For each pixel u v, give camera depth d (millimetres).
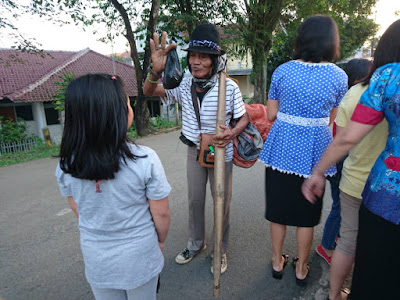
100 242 1307
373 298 1411
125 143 1224
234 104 2111
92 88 1140
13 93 13586
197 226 2533
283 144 1961
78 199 1277
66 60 17703
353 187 1698
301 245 2170
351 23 18234
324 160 1368
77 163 1167
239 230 3133
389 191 1247
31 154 8789
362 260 1430
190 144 2291
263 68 12578
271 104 2082
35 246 3006
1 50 16938
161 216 1375
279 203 2078
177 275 2447
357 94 1602
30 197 4496
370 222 1359
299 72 1838
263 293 2223
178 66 1991
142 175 1241
